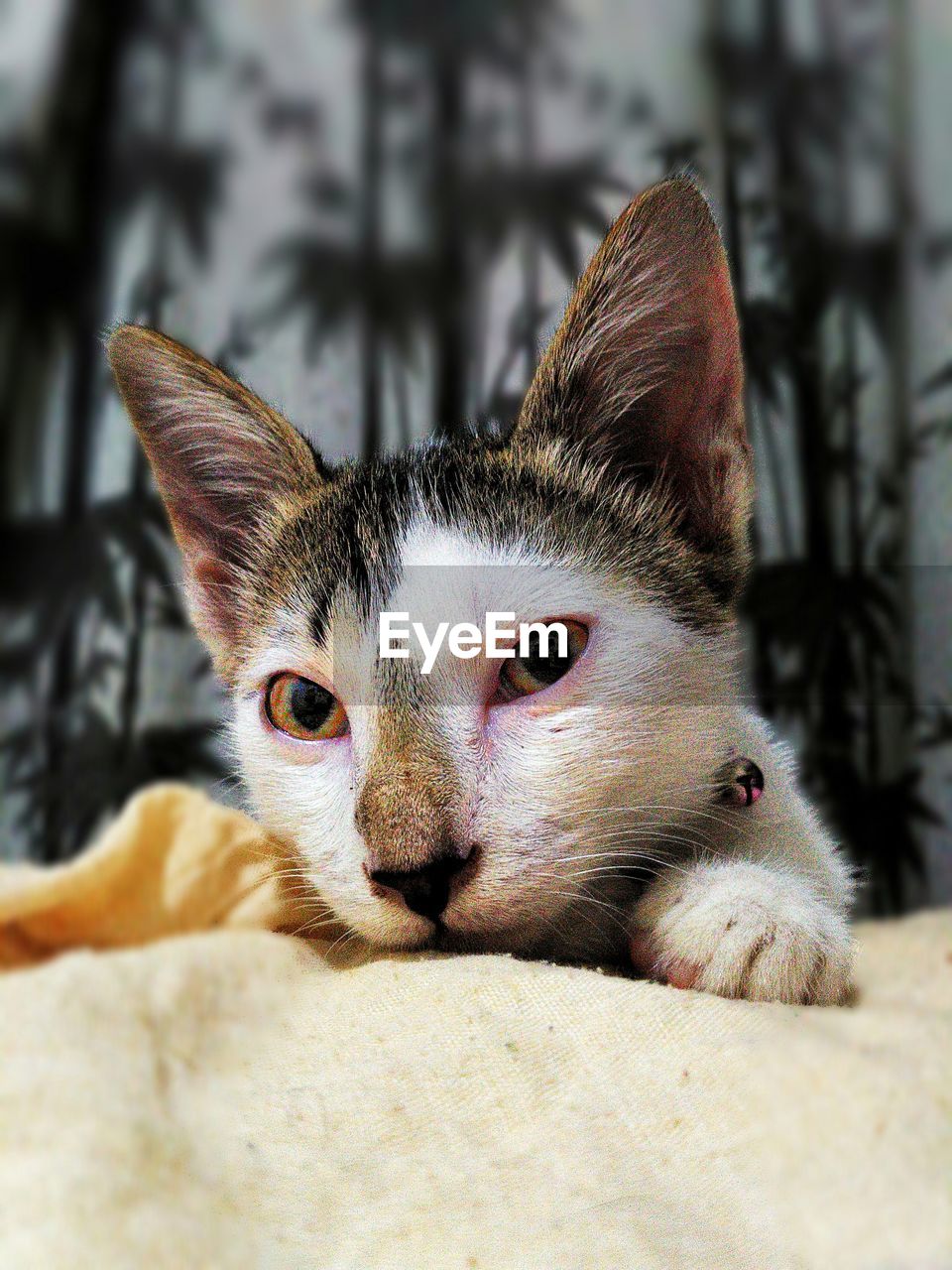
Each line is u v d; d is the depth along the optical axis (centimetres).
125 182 36
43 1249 10
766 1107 12
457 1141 12
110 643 34
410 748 16
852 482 36
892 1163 11
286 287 36
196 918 22
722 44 36
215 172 36
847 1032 14
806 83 36
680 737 17
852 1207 11
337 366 36
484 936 16
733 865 17
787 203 36
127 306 35
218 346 36
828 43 36
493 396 35
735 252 35
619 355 18
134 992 15
